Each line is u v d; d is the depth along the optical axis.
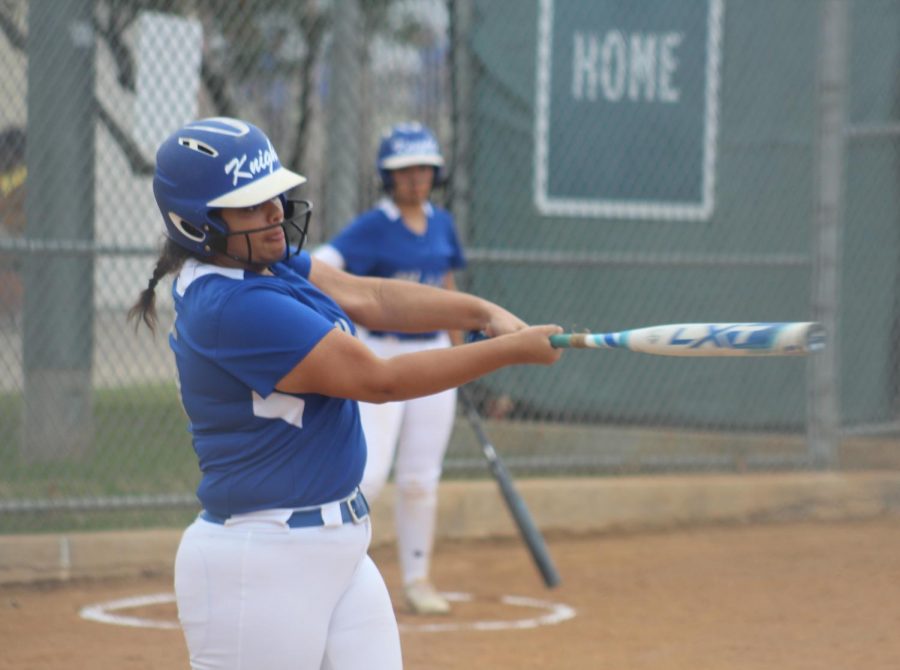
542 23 31.59
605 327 32.41
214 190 10.36
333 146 27.28
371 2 29.94
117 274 28.69
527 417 32.12
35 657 18.50
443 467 28.23
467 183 31.52
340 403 10.86
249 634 10.55
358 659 10.95
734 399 32.69
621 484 29.16
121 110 27.56
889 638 19.77
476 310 12.73
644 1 32.16
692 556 26.30
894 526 29.56
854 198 33.84
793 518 30.16
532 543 21.05
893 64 34.09
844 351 33.78
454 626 20.70
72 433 28.20
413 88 30.56
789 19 32.75
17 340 29.62
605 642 19.61
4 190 27.64
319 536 10.60
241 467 10.53
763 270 32.59
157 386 30.23
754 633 20.14
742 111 32.75
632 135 32.34
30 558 23.62
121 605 22.06
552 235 32.06
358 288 12.93
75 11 27.03
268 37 30.27
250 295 10.30
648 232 32.56
